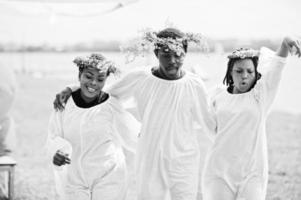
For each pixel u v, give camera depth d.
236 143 4.22
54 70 18.98
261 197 4.16
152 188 4.21
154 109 4.24
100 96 4.34
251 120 4.19
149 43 4.16
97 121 4.24
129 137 4.47
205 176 4.33
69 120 4.25
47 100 14.44
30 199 6.34
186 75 4.30
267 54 4.45
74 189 4.26
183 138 4.23
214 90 4.45
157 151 4.20
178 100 4.22
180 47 4.12
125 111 4.42
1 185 6.15
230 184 4.21
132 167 7.02
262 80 4.25
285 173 7.80
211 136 4.41
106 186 4.21
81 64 4.23
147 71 4.33
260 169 4.21
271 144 9.81
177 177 4.18
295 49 4.21
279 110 12.93
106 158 4.25
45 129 11.52
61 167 4.20
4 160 5.82
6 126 6.37
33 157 9.02
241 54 4.16
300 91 14.28
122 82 4.36
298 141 9.97
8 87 6.39
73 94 4.34
